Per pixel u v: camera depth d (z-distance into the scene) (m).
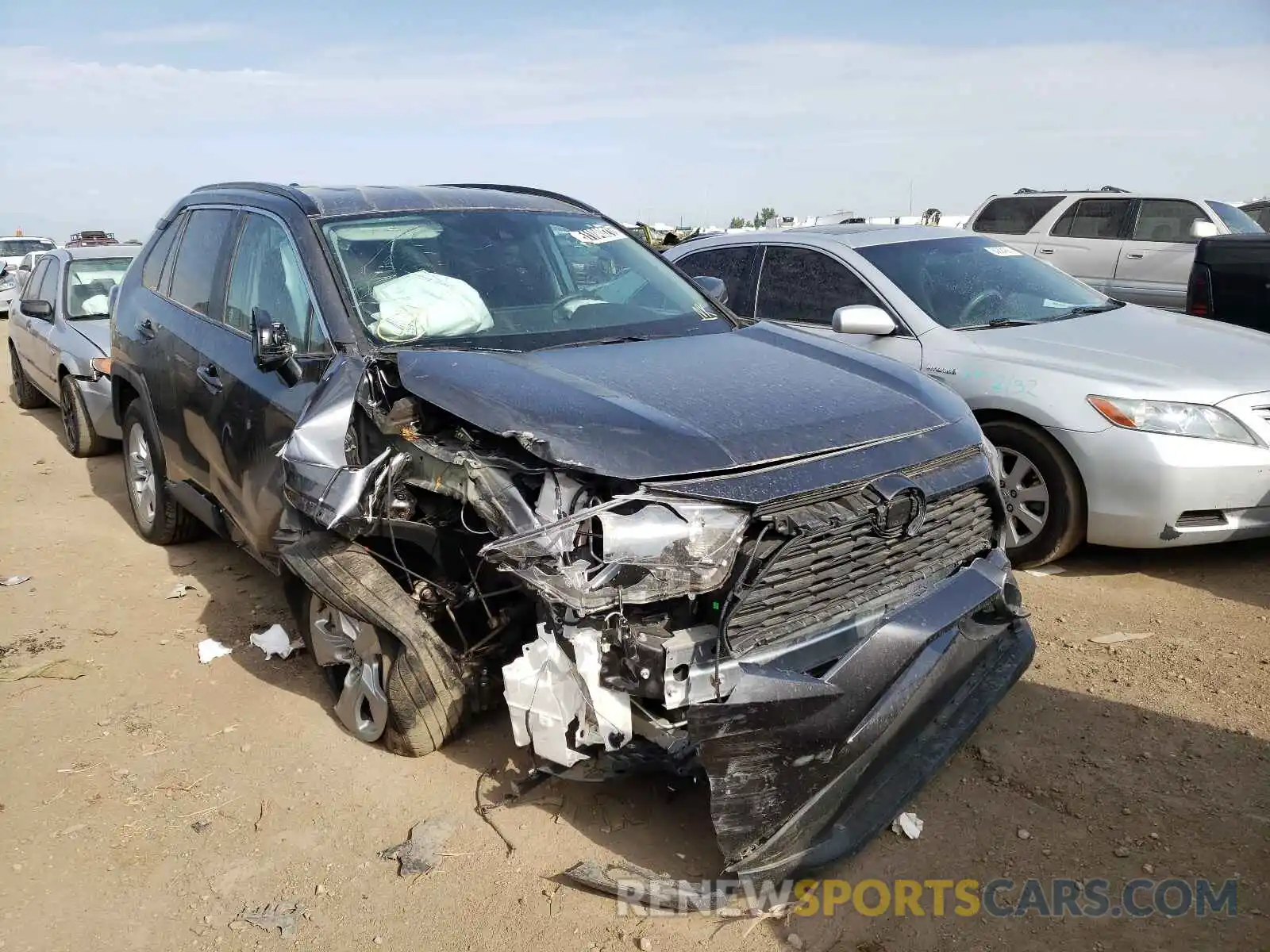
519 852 3.12
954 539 3.47
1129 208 11.71
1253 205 13.94
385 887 3.02
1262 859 3.02
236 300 4.68
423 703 3.43
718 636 2.76
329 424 3.48
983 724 3.82
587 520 2.80
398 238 4.28
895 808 3.10
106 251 9.79
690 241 7.57
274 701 4.15
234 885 3.06
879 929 2.79
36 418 10.53
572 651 2.84
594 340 4.02
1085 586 5.16
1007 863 3.04
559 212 4.93
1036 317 6.08
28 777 3.65
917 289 6.09
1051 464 5.19
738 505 2.79
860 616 3.12
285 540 3.80
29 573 5.72
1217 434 4.88
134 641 4.77
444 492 3.20
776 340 4.22
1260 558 5.49
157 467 5.64
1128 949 2.69
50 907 2.98
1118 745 3.66
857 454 3.10
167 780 3.61
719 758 2.74
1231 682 4.09
